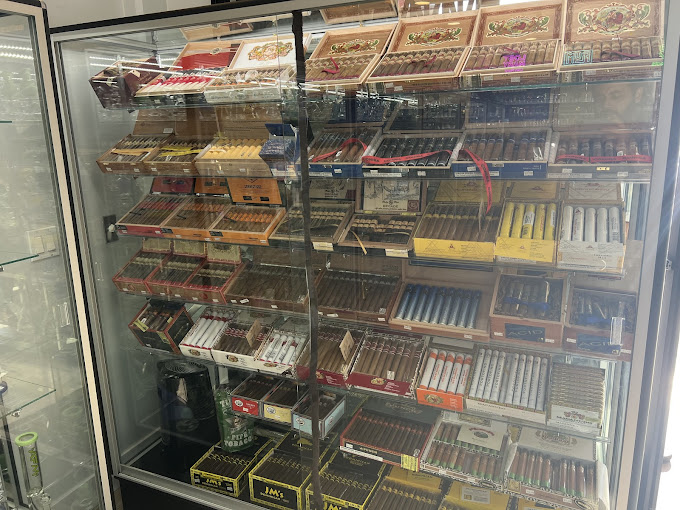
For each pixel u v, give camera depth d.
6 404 1.91
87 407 2.04
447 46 1.59
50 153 1.81
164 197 2.33
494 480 1.69
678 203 1.54
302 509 2.06
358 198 1.81
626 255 1.48
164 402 2.50
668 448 2.09
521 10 1.54
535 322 1.59
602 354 1.53
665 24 1.28
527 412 1.64
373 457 1.90
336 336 1.95
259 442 2.38
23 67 1.78
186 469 2.36
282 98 1.77
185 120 2.14
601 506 1.55
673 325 1.61
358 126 1.75
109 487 2.18
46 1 2.17
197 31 1.86
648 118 1.41
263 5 1.65
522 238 1.54
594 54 1.37
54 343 2.00
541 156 1.47
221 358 2.18
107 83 2.08
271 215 2.06
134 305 2.43
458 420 1.89
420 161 1.61
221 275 2.19
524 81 1.44
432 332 1.77
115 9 2.49
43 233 1.90
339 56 1.70
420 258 1.71
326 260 1.90
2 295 2.00
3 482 1.96
